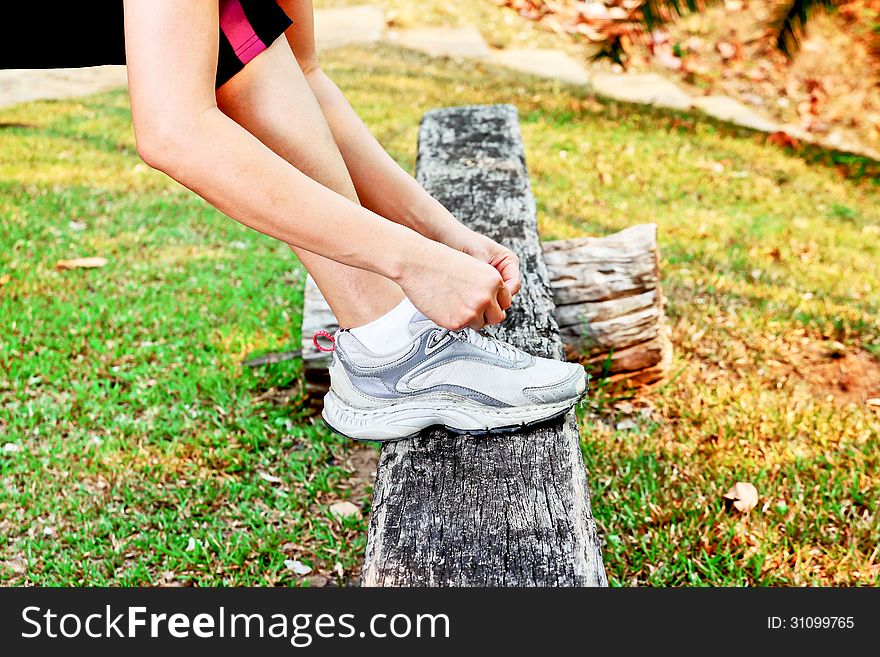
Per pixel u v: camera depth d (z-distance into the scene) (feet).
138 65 3.26
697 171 15.93
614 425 8.70
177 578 6.82
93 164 14.96
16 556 6.97
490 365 4.72
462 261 3.86
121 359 9.56
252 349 9.72
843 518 7.16
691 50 22.94
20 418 8.44
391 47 22.02
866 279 12.05
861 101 21.35
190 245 12.41
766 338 10.22
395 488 4.45
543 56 22.33
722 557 6.80
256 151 3.40
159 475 7.85
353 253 3.67
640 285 8.96
